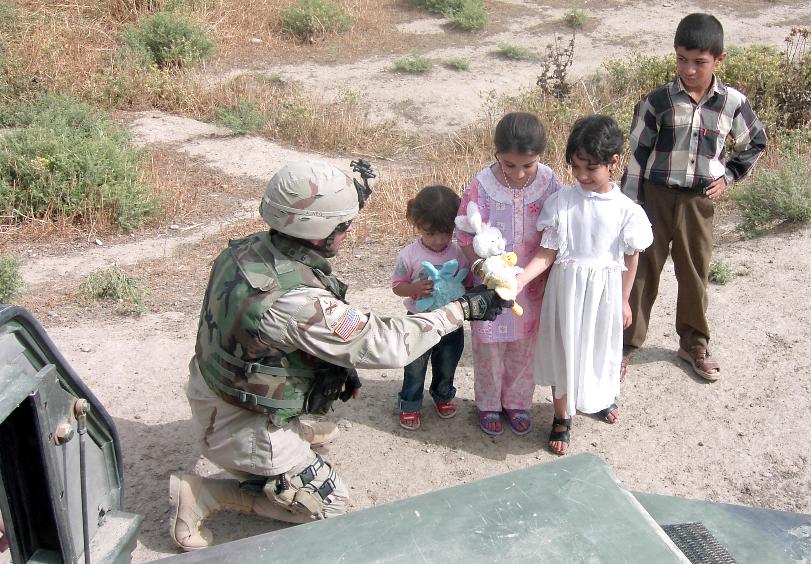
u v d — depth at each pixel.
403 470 3.75
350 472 3.73
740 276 5.46
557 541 1.76
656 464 3.80
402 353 2.78
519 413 3.95
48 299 5.70
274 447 2.93
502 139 3.20
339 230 2.78
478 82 12.65
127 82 10.88
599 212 3.35
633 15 15.89
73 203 7.37
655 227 4.09
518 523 1.81
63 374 2.36
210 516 3.43
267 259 2.76
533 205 3.47
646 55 13.58
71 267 6.46
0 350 2.09
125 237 7.23
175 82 11.27
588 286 3.40
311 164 2.77
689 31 3.74
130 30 12.10
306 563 1.75
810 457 3.84
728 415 4.12
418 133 11.06
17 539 2.16
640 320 4.18
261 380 2.80
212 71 12.30
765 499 3.60
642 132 4.02
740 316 4.94
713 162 3.94
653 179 4.01
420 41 14.33
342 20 14.29
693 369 4.45
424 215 3.49
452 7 15.52
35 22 11.86
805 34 10.76
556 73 10.91
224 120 10.27
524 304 3.61
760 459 3.84
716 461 3.83
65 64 11.01
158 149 9.48
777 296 5.16
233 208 7.99
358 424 4.05
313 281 2.77
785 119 9.16
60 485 2.18
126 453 3.82
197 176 8.80
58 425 2.20
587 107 10.65
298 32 14.09
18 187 7.46
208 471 3.71
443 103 11.94
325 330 2.71
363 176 2.91
